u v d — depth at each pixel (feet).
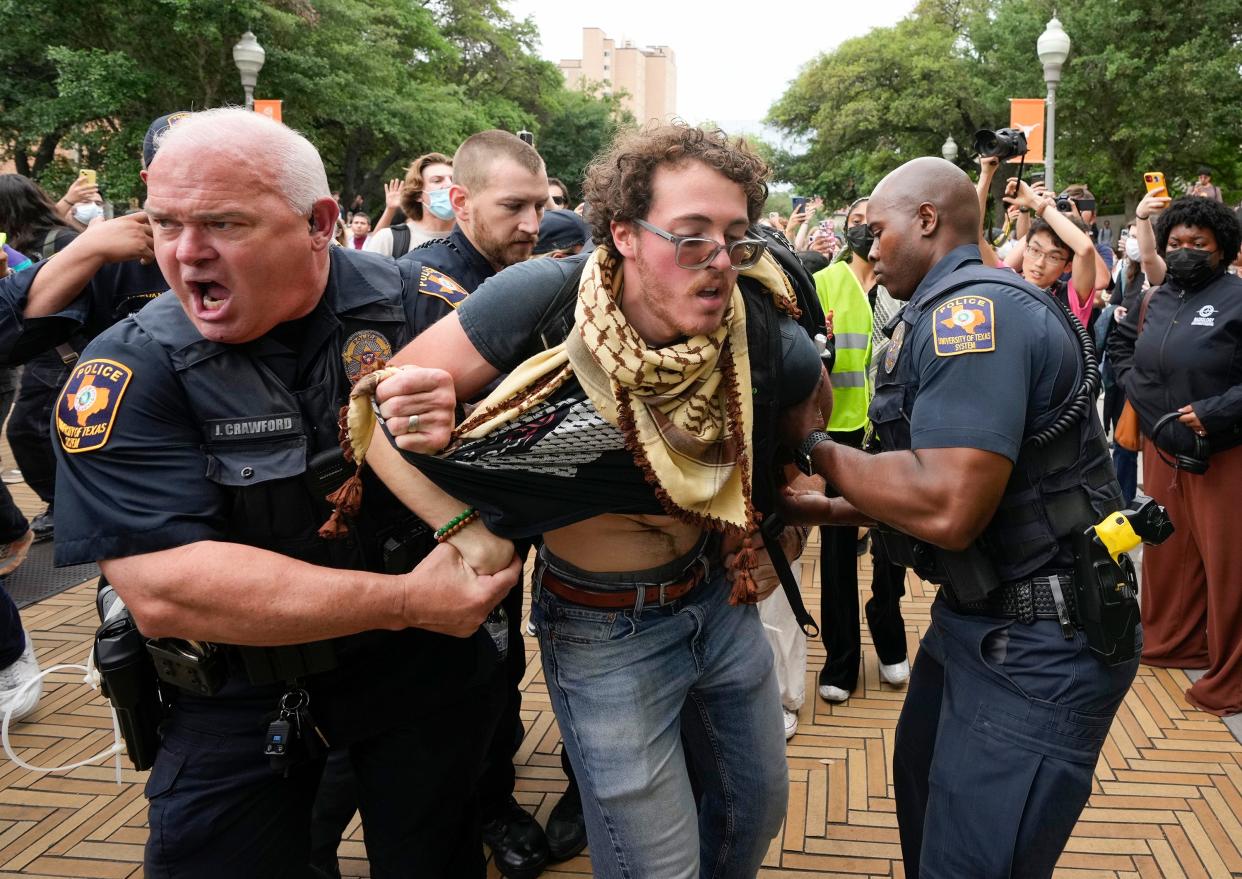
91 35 55.36
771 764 6.04
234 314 4.85
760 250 4.69
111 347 5.00
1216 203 11.07
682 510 4.91
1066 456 5.78
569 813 8.66
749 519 5.15
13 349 7.49
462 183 9.11
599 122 134.00
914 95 115.03
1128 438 16.22
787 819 9.09
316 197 4.98
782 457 6.21
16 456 14.96
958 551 5.84
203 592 4.74
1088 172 91.30
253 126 4.72
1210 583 11.00
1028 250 13.35
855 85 119.75
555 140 134.10
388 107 68.03
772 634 10.36
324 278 5.34
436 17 110.63
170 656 5.26
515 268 4.98
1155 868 8.30
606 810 5.35
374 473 5.39
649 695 5.38
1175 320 11.27
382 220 20.51
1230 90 80.53
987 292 5.74
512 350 4.91
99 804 9.38
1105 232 31.27
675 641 5.46
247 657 5.22
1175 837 8.72
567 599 5.47
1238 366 10.78
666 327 4.74
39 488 15.15
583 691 5.41
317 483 5.21
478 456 4.83
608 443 4.85
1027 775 5.70
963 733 5.95
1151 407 11.53
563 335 4.91
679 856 5.40
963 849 5.89
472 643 5.98
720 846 6.27
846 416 11.51
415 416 4.56
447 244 9.34
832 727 10.84
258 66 34.65
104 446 4.80
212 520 5.01
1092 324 19.85
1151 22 84.64
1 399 16.55
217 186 4.57
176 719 5.57
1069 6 85.97
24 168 63.46
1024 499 5.78
